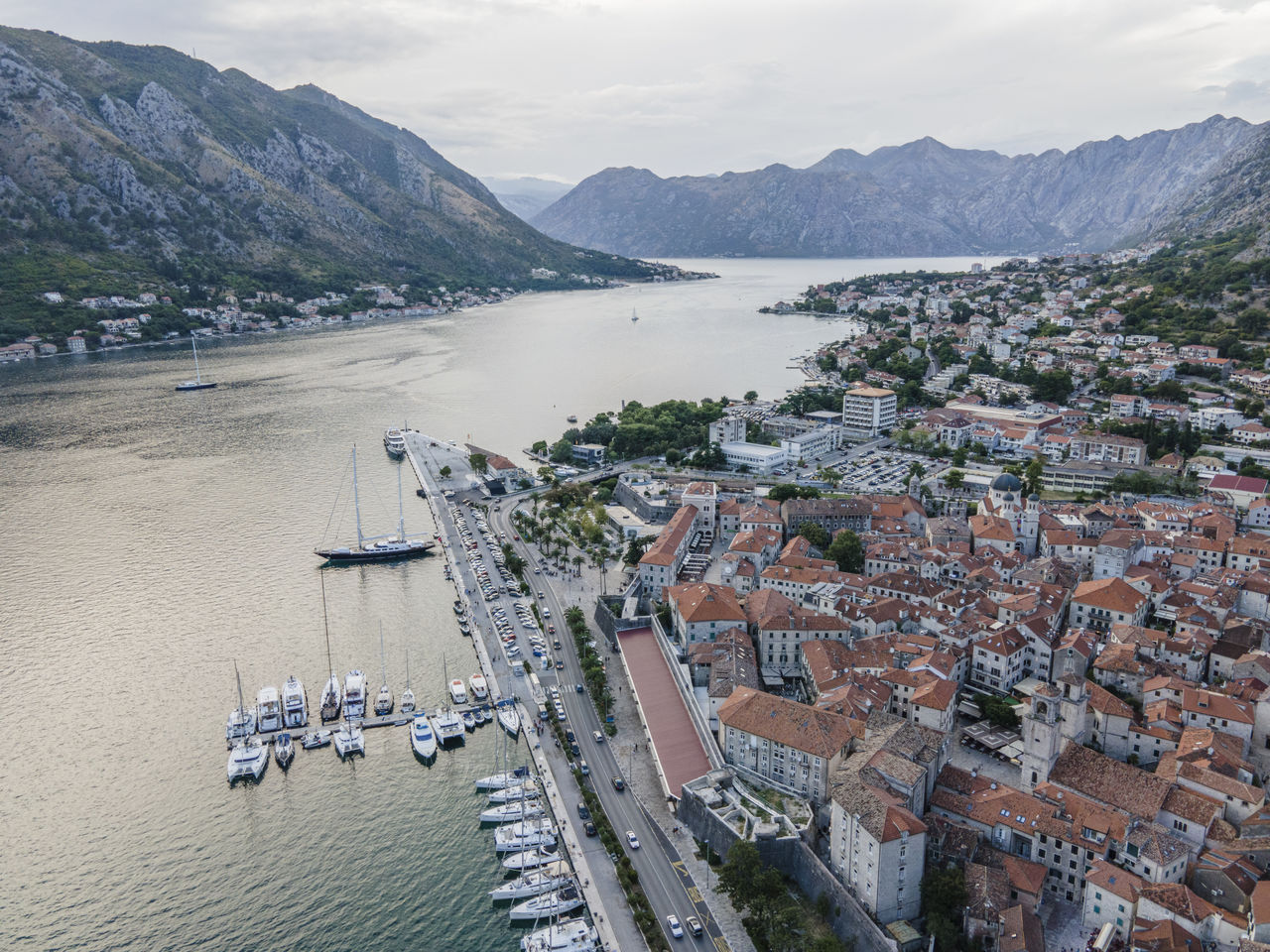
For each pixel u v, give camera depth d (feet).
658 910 546.26
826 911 537.24
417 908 565.12
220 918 557.33
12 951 532.32
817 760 609.01
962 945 507.30
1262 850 522.88
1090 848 531.91
